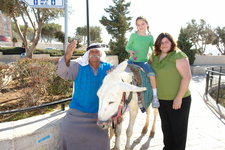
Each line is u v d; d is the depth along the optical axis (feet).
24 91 13.20
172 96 8.25
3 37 134.10
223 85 24.29
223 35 85.40
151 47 10.33
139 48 9.93
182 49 47.01
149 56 10.36
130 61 10.10
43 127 8.00
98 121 6.59
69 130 7.69
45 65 14.82
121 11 66.39
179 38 47.73
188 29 85.46
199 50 86.84
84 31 118.93
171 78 8.14
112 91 6.66
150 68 8.98
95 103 8.33
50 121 8.62
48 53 71.31
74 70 8.32
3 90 16.10
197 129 13.00
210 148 10.47
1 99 14.30
